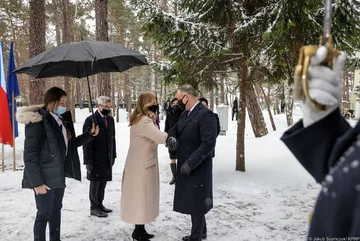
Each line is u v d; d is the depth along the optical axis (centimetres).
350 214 51
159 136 314
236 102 2059
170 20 513
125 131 1503
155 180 332
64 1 1772
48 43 2789
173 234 362
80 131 1512
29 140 271
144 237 343
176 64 579
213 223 390
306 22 452
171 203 468
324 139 75
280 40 470
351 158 54
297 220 397
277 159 686
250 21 499
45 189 278
